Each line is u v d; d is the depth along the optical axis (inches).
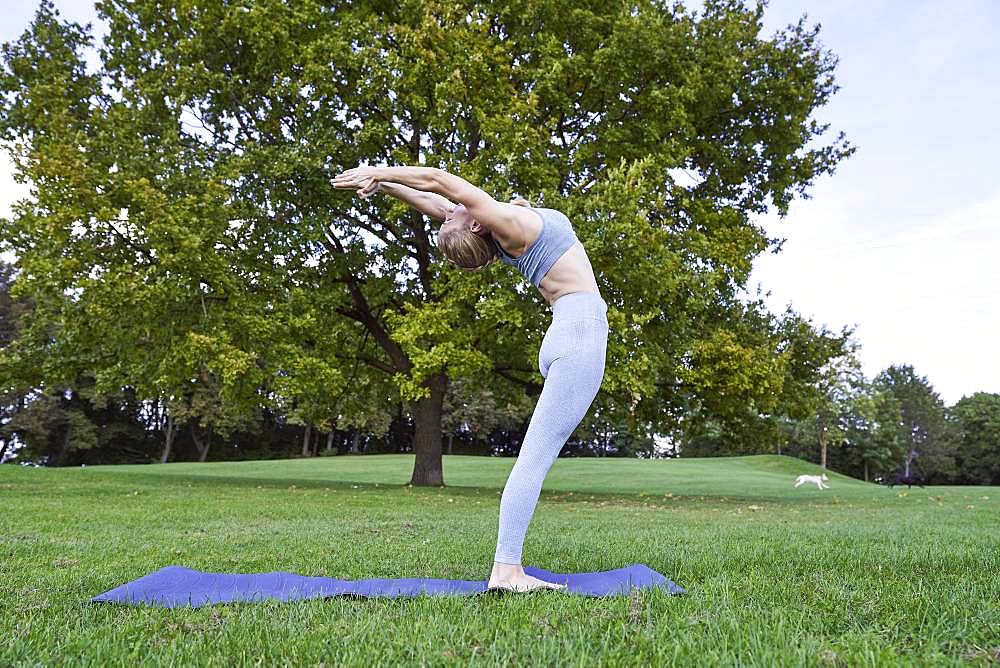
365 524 293.9
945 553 184.4
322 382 523.8
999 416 2279.8
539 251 134.8
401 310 605.6
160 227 452.1
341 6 588.1
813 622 100.0
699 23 607.5
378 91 523.8
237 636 93.0
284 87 509.4
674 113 533.3
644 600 115.7
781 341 631.8
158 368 513.7
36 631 96.3
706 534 252.5
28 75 559.5
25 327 609.0
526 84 559.2
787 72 596.7
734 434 649.6
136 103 557.0
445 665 78.6
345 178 132.0
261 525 286.7
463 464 1179.9
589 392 131.6
